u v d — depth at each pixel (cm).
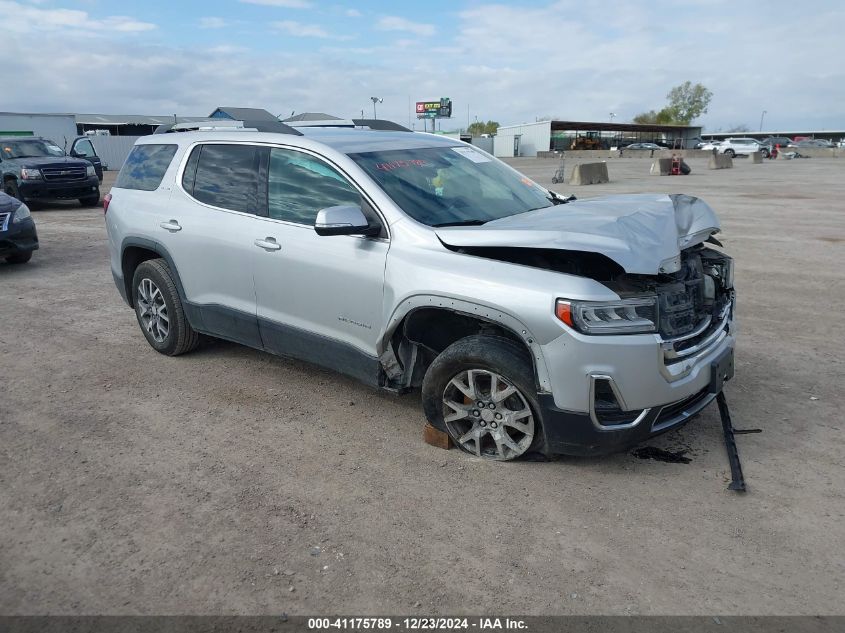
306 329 467
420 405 488
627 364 346
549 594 291
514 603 286
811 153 5266
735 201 1700
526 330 357
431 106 9531
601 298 346
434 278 386
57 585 301
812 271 885
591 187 2227
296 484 382
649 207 426
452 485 378
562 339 348
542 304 351
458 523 343
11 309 757
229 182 511
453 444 423
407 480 384
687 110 10062
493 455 405
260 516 351
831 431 434
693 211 431
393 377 435
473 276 375
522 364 369
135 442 434
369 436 439
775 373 533
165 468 400
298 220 463
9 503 365
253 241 483
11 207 966
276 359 581
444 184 457
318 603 288
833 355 571
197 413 476
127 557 319
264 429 451
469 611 282
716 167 3359
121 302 785
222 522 346
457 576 304
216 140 530
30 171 1709
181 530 339
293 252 458
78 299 801
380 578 303
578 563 311
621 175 2886
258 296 491
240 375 546
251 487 379
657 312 352
